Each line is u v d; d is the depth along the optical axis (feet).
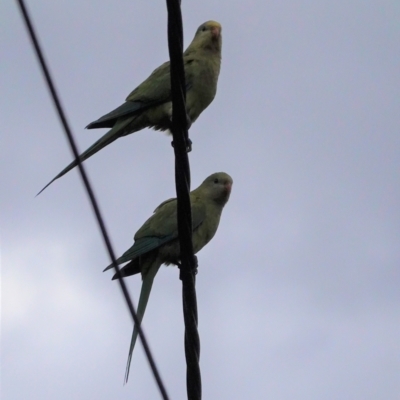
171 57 24.39
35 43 16.72
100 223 18.76
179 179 25.36
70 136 17.99
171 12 23.80
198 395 25.29
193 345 25.46
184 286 25.86
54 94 17.26
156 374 20.95
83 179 18.38
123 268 41.14
